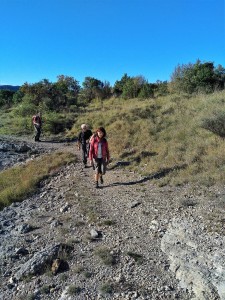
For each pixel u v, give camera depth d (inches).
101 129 430.9
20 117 1172.5
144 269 258.2
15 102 1606.8
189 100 797.2
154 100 933.2
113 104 1264.8
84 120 939.3
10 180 537.0
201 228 280.8
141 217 337.4
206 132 518.9
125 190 415.2
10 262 292.7
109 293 239.3
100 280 253.3
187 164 445.1
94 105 1347.2
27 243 318.7
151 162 491.2
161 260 265.9
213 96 757.3
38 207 407.8
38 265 274.2
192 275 232.1
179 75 1091.3
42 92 1343.5
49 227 345.7
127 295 235.0
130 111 834.8
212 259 234.1
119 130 698.2
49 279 261.4
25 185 472.7
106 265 267.9
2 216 394.0
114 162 534.0
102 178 460.8
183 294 229.5
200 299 217.3
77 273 262.7
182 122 621.3
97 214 355.6
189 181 397.7
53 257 281.7
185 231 279.0
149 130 627.5
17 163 662.5
